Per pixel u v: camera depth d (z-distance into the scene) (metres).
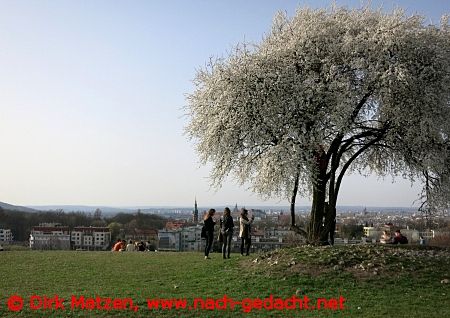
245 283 15.40
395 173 25.89
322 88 21.61
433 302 13.12
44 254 23.95
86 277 17.41
